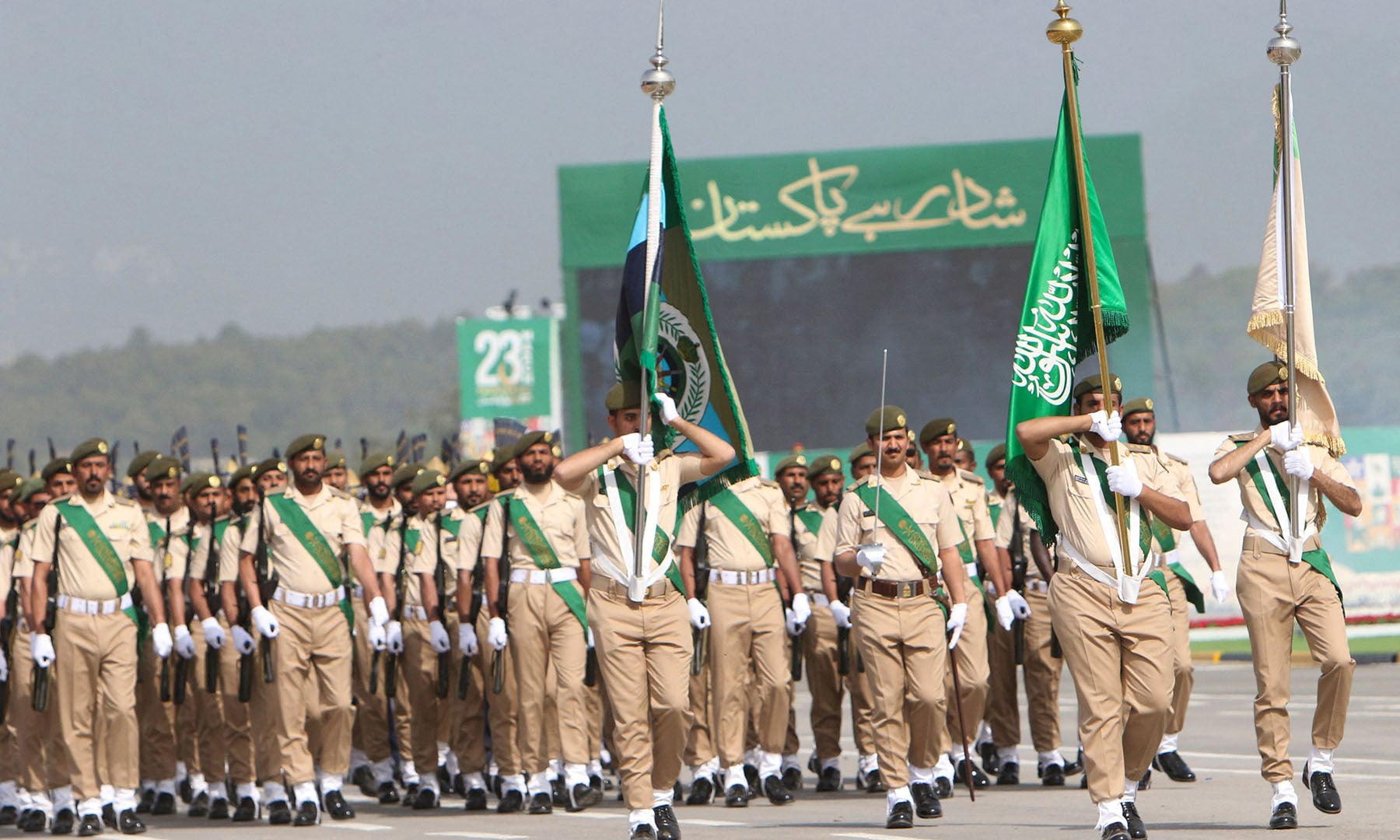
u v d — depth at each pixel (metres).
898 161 71.19
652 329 19.48
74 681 25.41
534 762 25.88
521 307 98.94
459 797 30.38
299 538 26.09
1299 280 21.36
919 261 70.88
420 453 34.09
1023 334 19.97
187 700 30.48
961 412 70.62
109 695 25.44
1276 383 20.48
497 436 36.06
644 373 19.30
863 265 71.00
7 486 28.33
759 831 21.91
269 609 25.97
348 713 26.48
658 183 20.00
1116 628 18.92
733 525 26.16
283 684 25.80
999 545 28.14
